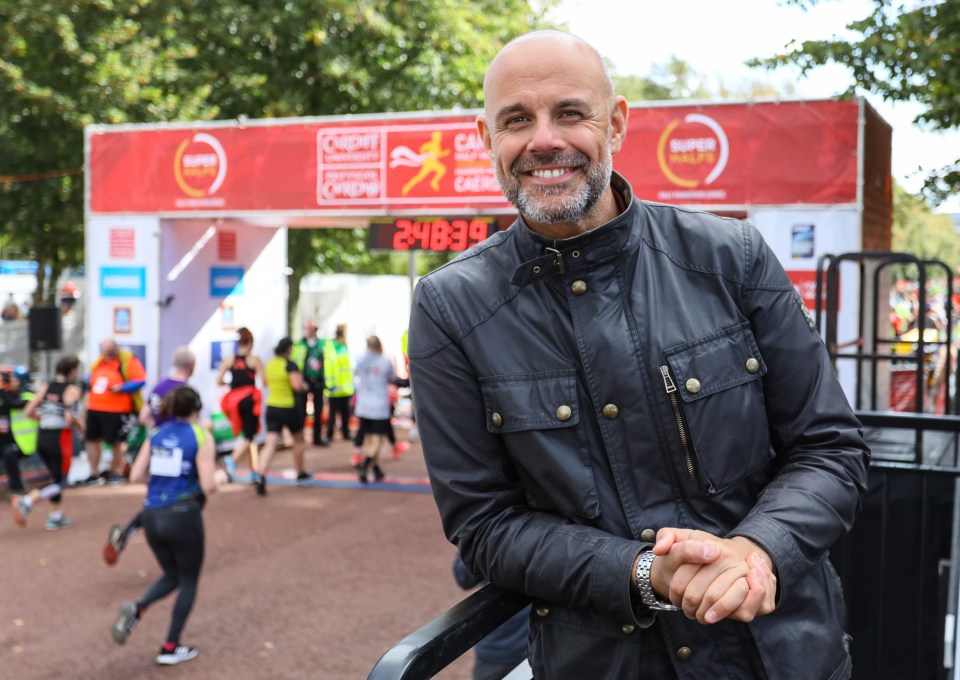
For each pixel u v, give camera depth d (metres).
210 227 13.85
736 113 10.20
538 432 1.52
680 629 1.48
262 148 12.30
